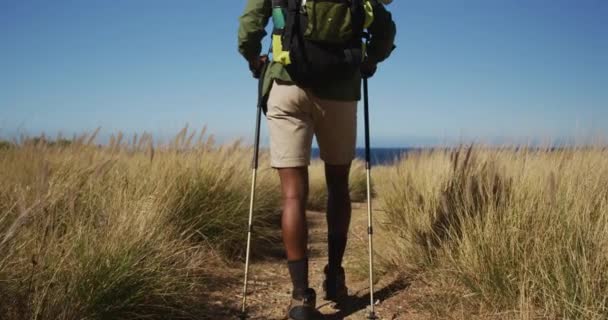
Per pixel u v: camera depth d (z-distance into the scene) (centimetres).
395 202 520
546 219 299
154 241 327
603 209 293
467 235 324
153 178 463
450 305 287
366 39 285
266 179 648
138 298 274
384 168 1206
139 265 291
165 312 288
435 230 368
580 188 321
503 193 346
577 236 267
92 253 274
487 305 279
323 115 273
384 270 372
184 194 456
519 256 288
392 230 464
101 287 261
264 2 271
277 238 533
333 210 305
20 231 262
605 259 256
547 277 258
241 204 496
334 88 269
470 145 441
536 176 368
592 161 386
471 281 295
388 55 293
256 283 374
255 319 297
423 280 338
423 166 619
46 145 526
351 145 289
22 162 486
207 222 446
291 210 270
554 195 289
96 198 390
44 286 240
